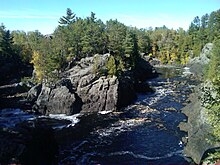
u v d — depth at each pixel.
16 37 160.75
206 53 131.12
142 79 109.12
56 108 70.38
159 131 53.75
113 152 45.00
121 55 96.69
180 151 44.53
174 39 191.00
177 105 71.88
